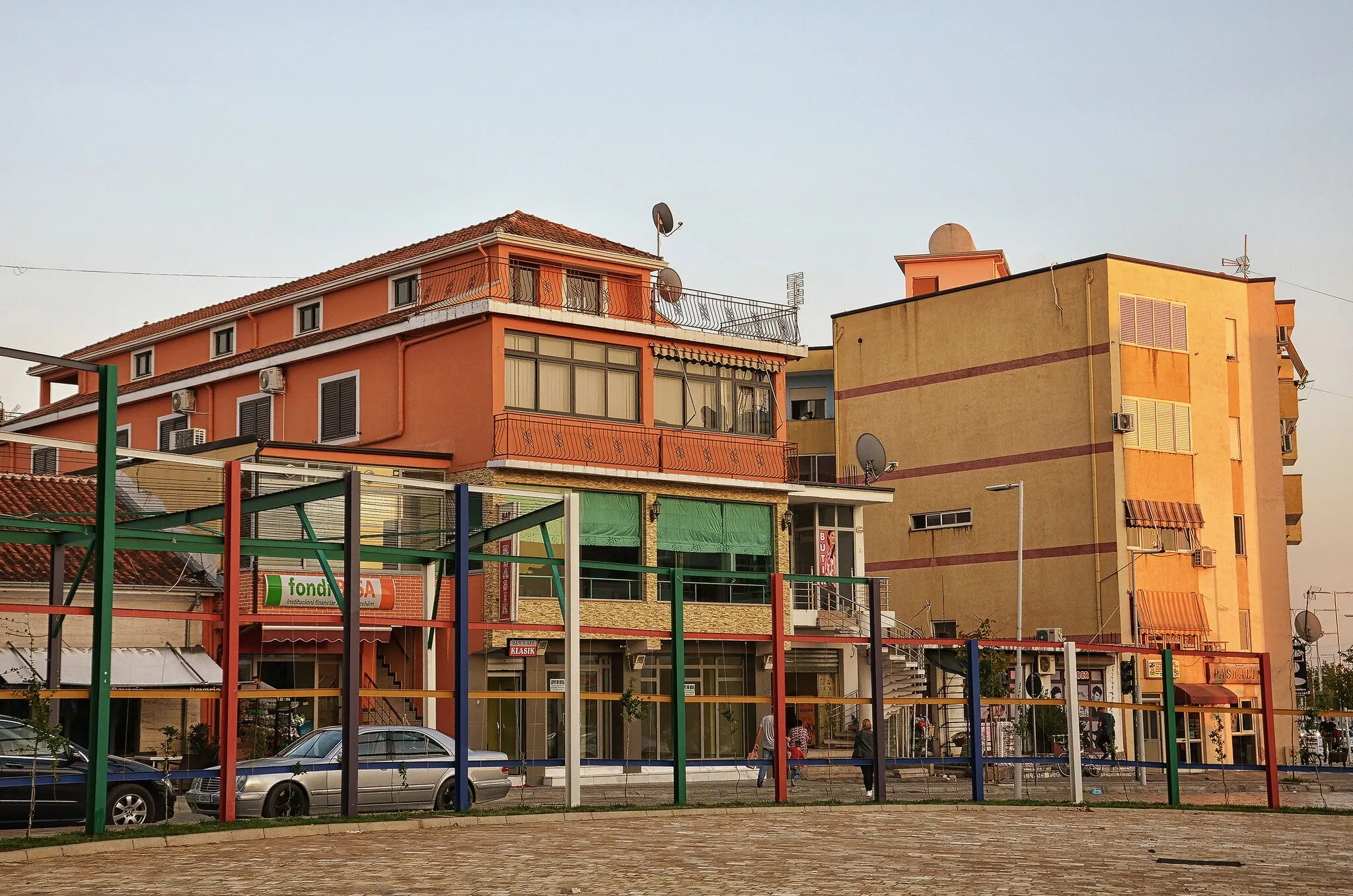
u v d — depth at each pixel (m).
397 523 34.69
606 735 36.19
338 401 39.25
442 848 15.80
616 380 38.28
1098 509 47.62
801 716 40.50
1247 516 51.25
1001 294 50.94
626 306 39.91
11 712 26.33
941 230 60.91
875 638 23.75
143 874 13.47
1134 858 15.84
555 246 38.25
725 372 40.78
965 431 51.31
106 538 16.59
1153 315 49.28
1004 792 31.36
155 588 30.64
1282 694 50.84
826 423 56.16
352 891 12.35
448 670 34.19
